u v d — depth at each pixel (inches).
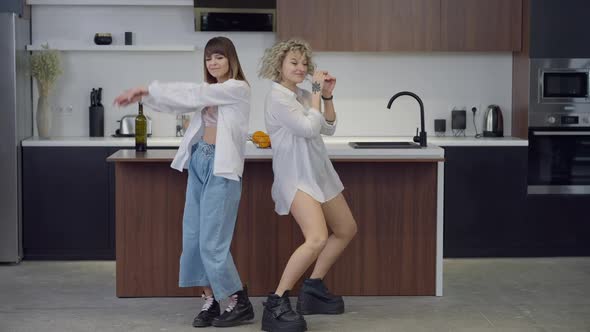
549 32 269.7
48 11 281.6
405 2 273.1
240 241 212.1
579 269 252.1
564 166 271.4
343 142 269.9
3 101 256.5
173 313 199.9
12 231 258.4
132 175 210.4
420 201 213.5
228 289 185.2
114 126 286.8
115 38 284.2
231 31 276.8
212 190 182.7
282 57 184.9
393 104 290.4
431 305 207.6
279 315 182.9
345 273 214.5
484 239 269.3
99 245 265.0
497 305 208.2
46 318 196.2
